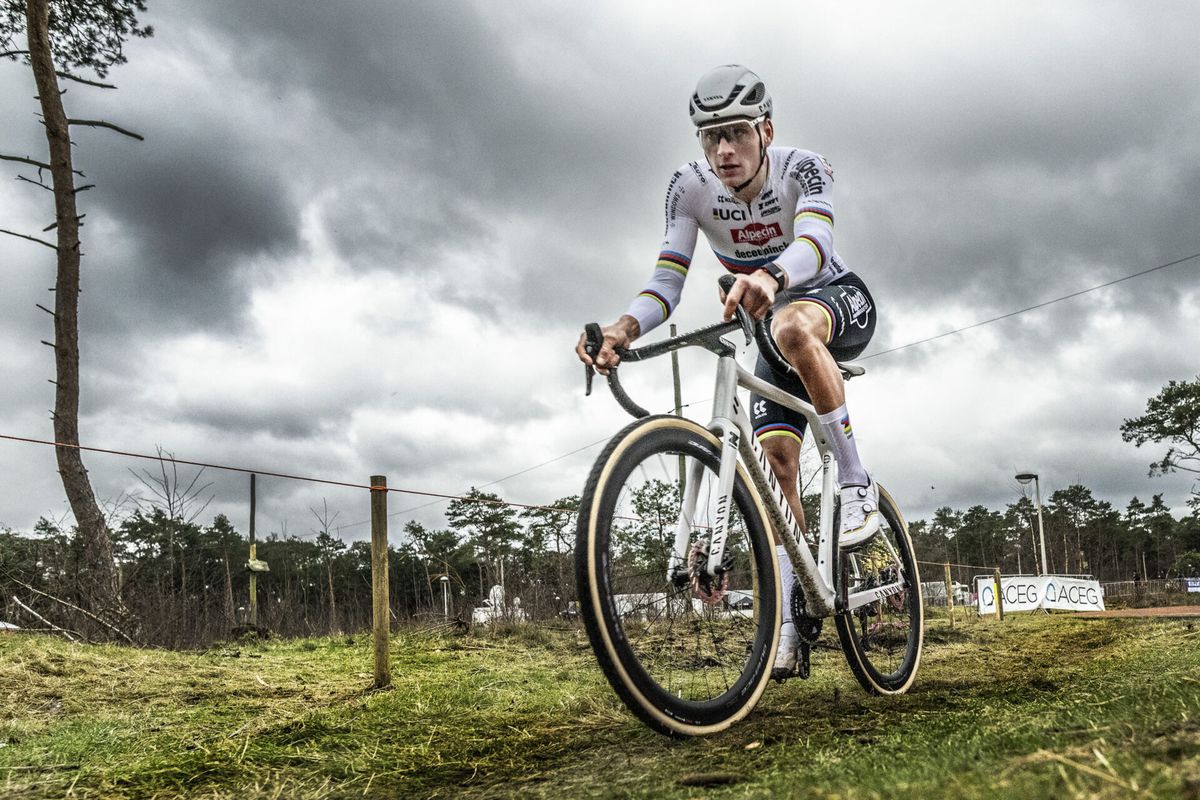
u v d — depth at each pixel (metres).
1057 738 1.25
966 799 0.95
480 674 4.05
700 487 2.20
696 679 2.09
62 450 8.55
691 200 2.79
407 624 8.38
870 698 2.59
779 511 2.39
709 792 1.39
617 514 2.00
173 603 7.43
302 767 2.04
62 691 3.74
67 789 1.91
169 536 8.09
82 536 7.59
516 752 2.07
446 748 2.19
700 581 2.13
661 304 2.71
